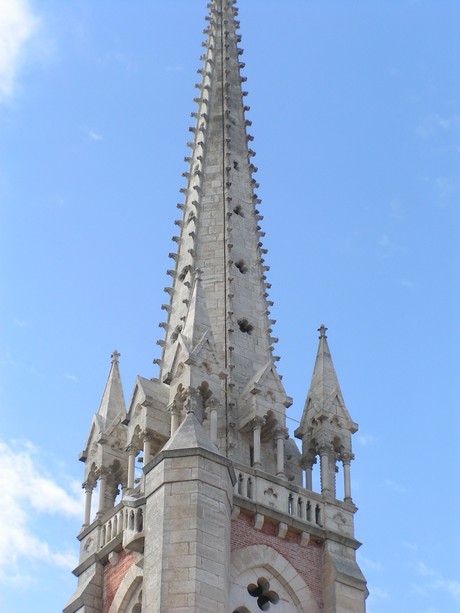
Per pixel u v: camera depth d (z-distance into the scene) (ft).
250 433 235.20
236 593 215.31
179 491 213.05
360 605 221.87
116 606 221.05
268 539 222.69
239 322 250.16
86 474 243.40
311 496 231.09
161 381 238.07
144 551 213.05
